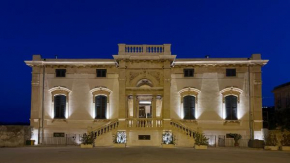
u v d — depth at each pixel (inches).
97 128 1465.3
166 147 1362.0
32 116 1609.3
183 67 1622.8
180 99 1609.3
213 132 1590.8
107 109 1612.9
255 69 1605.6
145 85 1609.3
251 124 1582.2
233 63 1603.1
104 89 1620.3
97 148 1300.4
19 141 1504.7
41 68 1641.2
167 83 1483.8
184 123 1594.5
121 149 1238.9
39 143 1589.6
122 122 1459.2
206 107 1601.9
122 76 1496.1
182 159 917.2
